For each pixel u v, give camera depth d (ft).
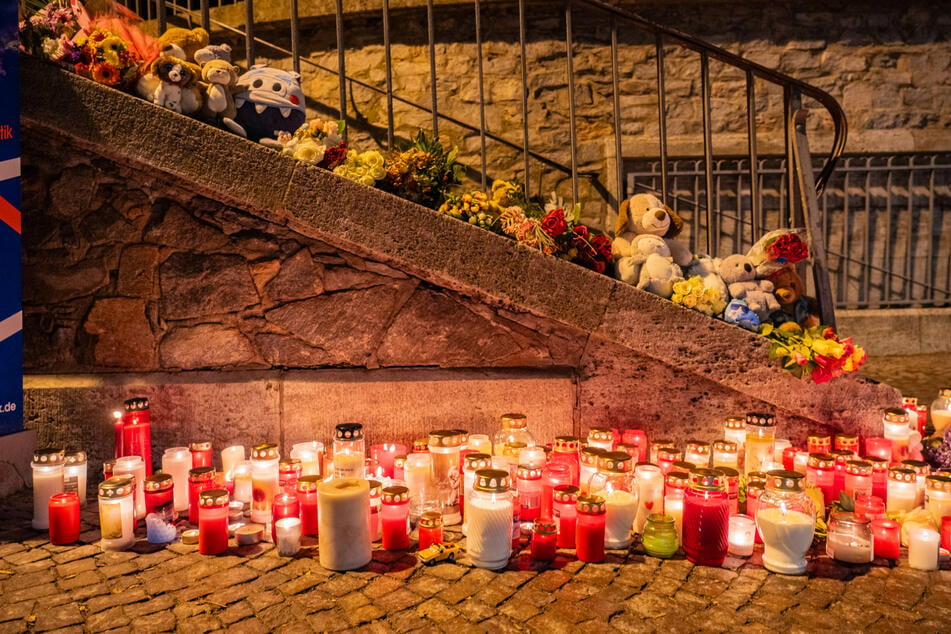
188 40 12.75
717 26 23.48
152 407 12.30
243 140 11.57
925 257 24.38
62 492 10.18
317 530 9.90
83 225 12.23
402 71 23.17
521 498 10.04
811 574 8.79
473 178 23.03
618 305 11.89
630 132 23.21
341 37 13.37
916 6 23.57
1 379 11.25
